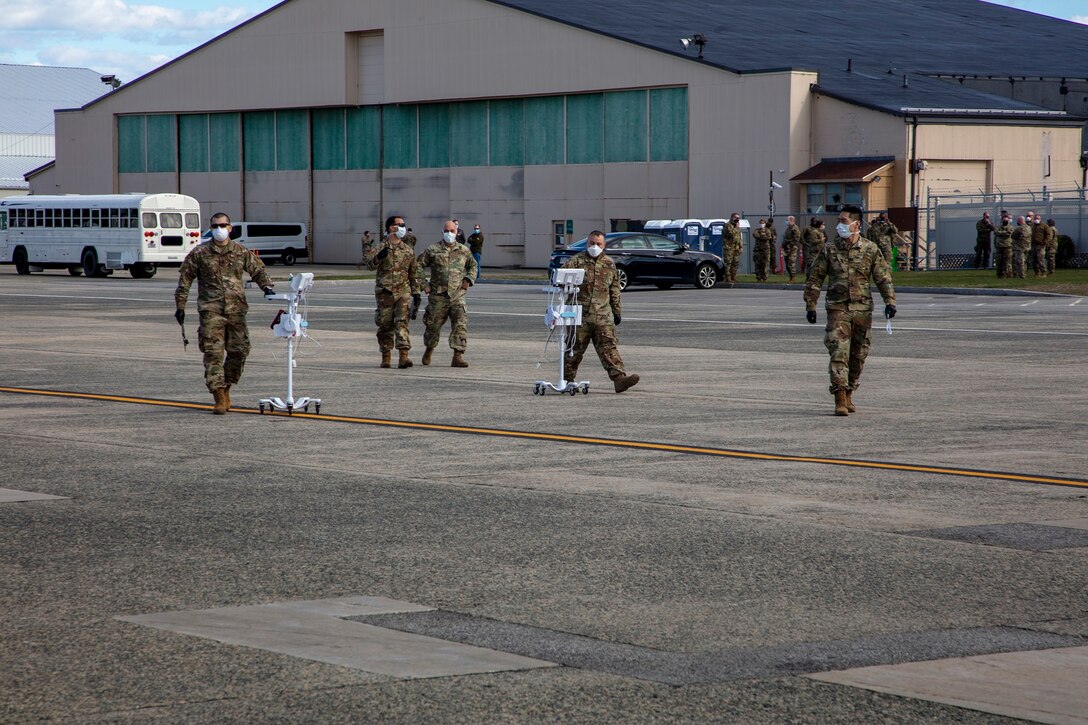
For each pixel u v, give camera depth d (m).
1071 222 125.31
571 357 39.66
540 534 21.08
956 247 128.88
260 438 31.08
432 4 159.50
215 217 35.16
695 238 127.38
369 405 36.84
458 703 13.29
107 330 63.53
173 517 22.30
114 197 130.75
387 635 15.65
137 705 13.21
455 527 21.58
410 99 162.75
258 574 18.55
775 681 14.05
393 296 46.31
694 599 17.33
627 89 144.62
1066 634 15.88
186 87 181.88
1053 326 65.06
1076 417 34.25
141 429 32.47
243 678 14.03
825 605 17.06
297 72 171.75
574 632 15.84
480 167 159.75
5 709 13.10
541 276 130.75
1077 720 12.91
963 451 29.06
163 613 16.56
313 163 174.00
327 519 22.17
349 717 12.88
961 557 19.62
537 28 150.62
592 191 149.50
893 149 127.31
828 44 161.12
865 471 26.67
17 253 139.12
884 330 62.75
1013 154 132.75
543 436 31.28
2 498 23.88
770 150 132.62
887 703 13.38
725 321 69.12
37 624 16.05
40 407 36.50
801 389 40.31
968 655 15.02
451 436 31.36
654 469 26.92
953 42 177.75
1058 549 20.14
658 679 14.10
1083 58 179.50
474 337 59.59
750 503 23.53
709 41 150.50
